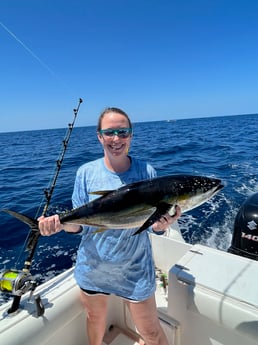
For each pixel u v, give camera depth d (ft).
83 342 7.07
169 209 5.10
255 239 9.79
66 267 14.80
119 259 5.84
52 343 6.21
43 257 15.81
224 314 5.31
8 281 5.54
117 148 5.67
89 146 77.15
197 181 5.32
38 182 34.76
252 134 94.12
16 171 43.57
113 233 5.80
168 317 6.35
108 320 7.92
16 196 28.37
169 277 6.16
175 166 41.29
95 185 5.96
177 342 6.23
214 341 5.74
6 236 18.62
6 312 5.82
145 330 6.08
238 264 6.28
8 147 95.40
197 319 5.88
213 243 16.61
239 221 10.34
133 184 5.44
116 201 5.41
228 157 47.88
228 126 156.15
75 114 7.73
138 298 5.90
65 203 24.82
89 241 6.05
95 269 6.01
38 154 67.10
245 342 5.28
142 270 5.93
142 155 54.08
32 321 5.65
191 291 5.72
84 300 6.38
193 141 79.46
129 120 5.90
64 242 17.43
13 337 5.23
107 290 6.08
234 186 28.02
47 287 6.82
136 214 5.36
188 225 19.15
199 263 6.36
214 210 21.40
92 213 5.52
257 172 34.47
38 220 5.67
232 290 5.43
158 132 132.87
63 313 6.28
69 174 38.58
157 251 9.54
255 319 4.94
